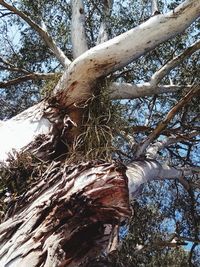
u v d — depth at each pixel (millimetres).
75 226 3703
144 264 10289
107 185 3818
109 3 9398
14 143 5656
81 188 3775
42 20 9242
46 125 6031
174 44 9461
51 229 3645
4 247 3596
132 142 7301
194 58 9367
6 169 5266
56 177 4047
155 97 9641
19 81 9328
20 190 5098
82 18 8195
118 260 8859
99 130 6145
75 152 5594
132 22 9117
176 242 10398
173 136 8594
